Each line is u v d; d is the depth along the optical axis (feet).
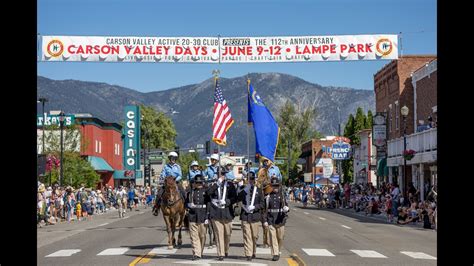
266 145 77.87
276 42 106.83
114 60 106.42
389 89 207.21
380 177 226.79
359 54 106.93
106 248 77.10
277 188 63.87
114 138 288.51
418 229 108.99
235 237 90.02
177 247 77.00
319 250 75.05
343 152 266.16
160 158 345.72
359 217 147.64
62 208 139.74
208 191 63.57
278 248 63.98
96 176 217.77
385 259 66.95
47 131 215.92
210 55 106.52
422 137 153.28
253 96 78.07
